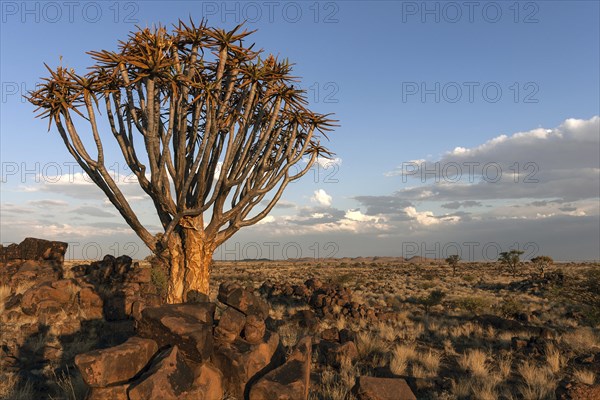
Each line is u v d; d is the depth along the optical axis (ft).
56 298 48.60
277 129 38.96
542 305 96.37
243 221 36.58
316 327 62.08
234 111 33.63
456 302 89.97
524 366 39.86
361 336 48.29
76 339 41.47
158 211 35.60
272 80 34.78
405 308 86.94
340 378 35.60
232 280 146.82
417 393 32.86
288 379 23.22
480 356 42.68
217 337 25.50
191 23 32.65
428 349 48.91
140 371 22.67
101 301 48.78
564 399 29.19
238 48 32.81
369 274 226.17
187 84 31.73
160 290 71.36
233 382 23.73
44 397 28.71
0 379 30.63
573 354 45.70
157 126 33.83
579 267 267.59
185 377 21.74
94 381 21.04
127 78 32.53
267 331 27.63
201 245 34.37
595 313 67.62
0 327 43.57
